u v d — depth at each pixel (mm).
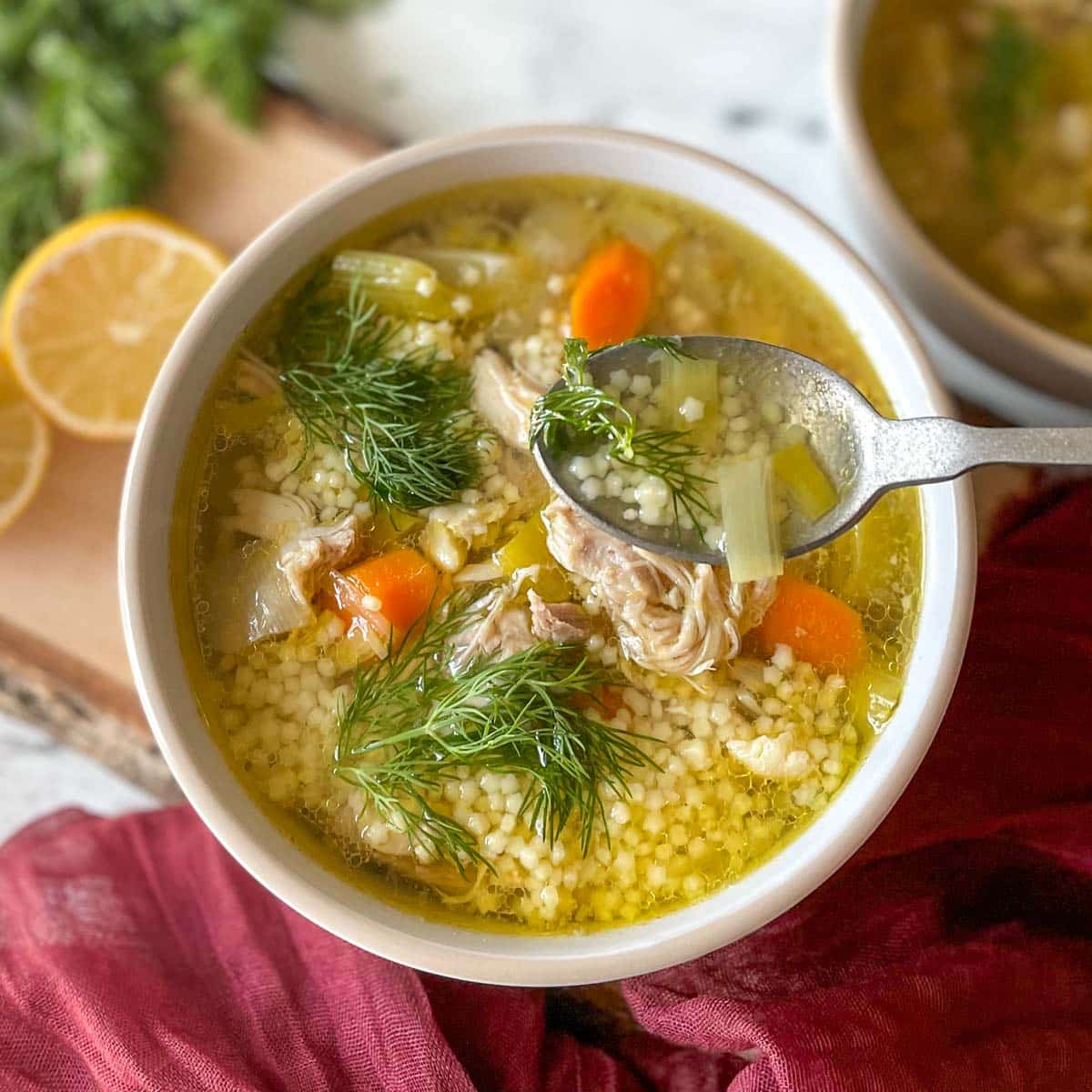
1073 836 460
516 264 445
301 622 426
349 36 559
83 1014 453
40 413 516
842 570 432
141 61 542
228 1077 440
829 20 508
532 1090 450
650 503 418
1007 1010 451
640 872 420
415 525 431
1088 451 401
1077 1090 442
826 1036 432
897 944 461
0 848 513
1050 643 471
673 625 419
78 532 519
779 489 419
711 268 448
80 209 546
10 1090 450
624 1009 471
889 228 500
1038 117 548
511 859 419
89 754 518
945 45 549
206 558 432
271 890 406
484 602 427
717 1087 459
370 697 421
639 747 423
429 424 432
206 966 474
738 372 423
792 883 404
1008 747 466
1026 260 540
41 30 546
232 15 540
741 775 424
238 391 434
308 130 536
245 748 425
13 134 557
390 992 450
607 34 556
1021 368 508
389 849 420
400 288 439
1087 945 471
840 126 501
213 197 535
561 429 421
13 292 511
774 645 427
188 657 425
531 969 400
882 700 426
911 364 427
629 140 435
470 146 433
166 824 503
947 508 423
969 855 477
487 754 418
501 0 557
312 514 430
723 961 458
